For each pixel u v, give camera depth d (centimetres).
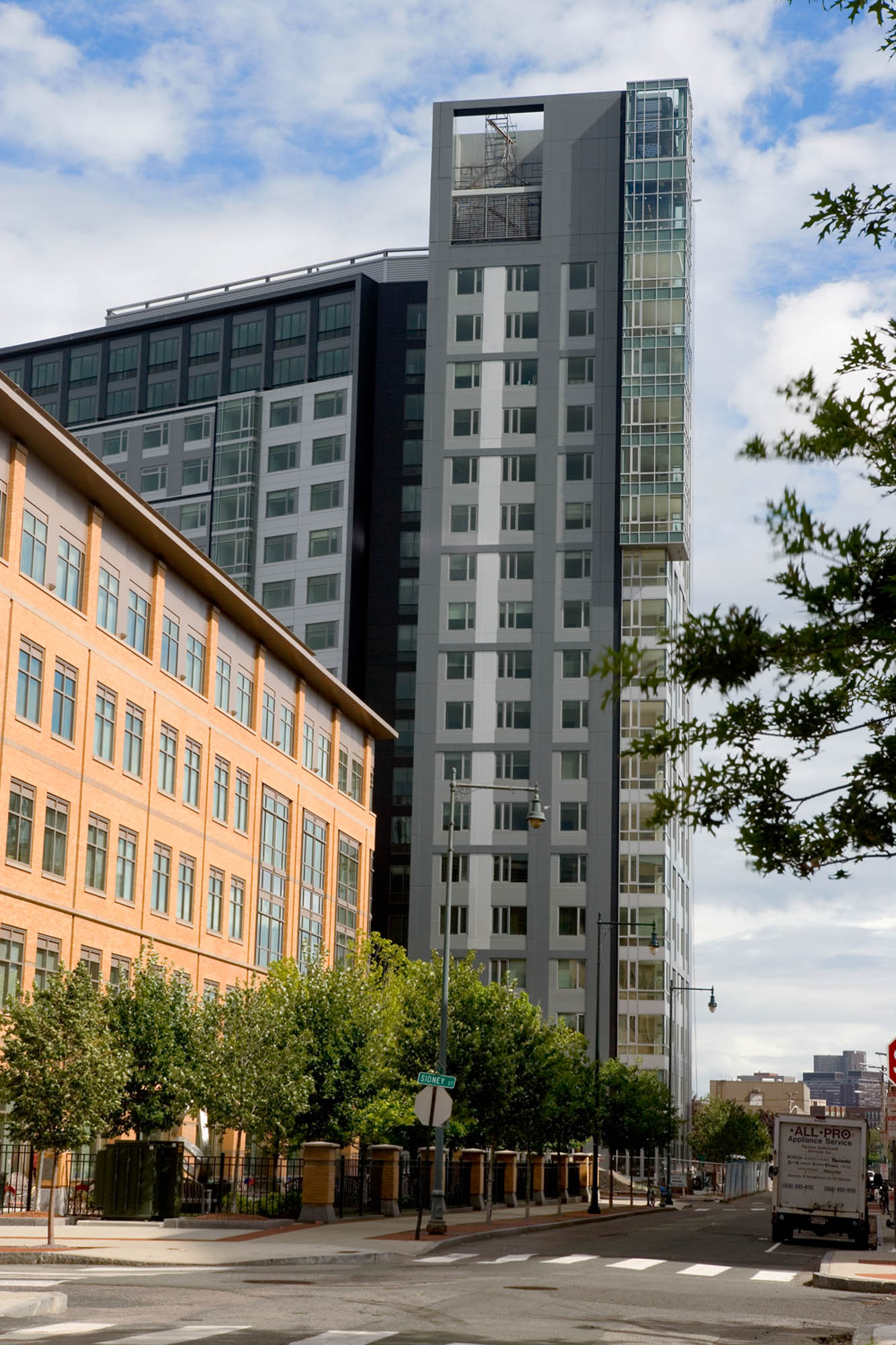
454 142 11606
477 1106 5106
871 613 977
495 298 11200
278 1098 4069
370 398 11556
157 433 11738
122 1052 3612
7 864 4409
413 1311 1911
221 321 11838
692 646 1017
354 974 4809
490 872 10381
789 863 1079
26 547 4631
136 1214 3706
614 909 10206
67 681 4838
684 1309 2111
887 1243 4297
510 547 10825
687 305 11238
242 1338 1508
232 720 6297
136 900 5322
